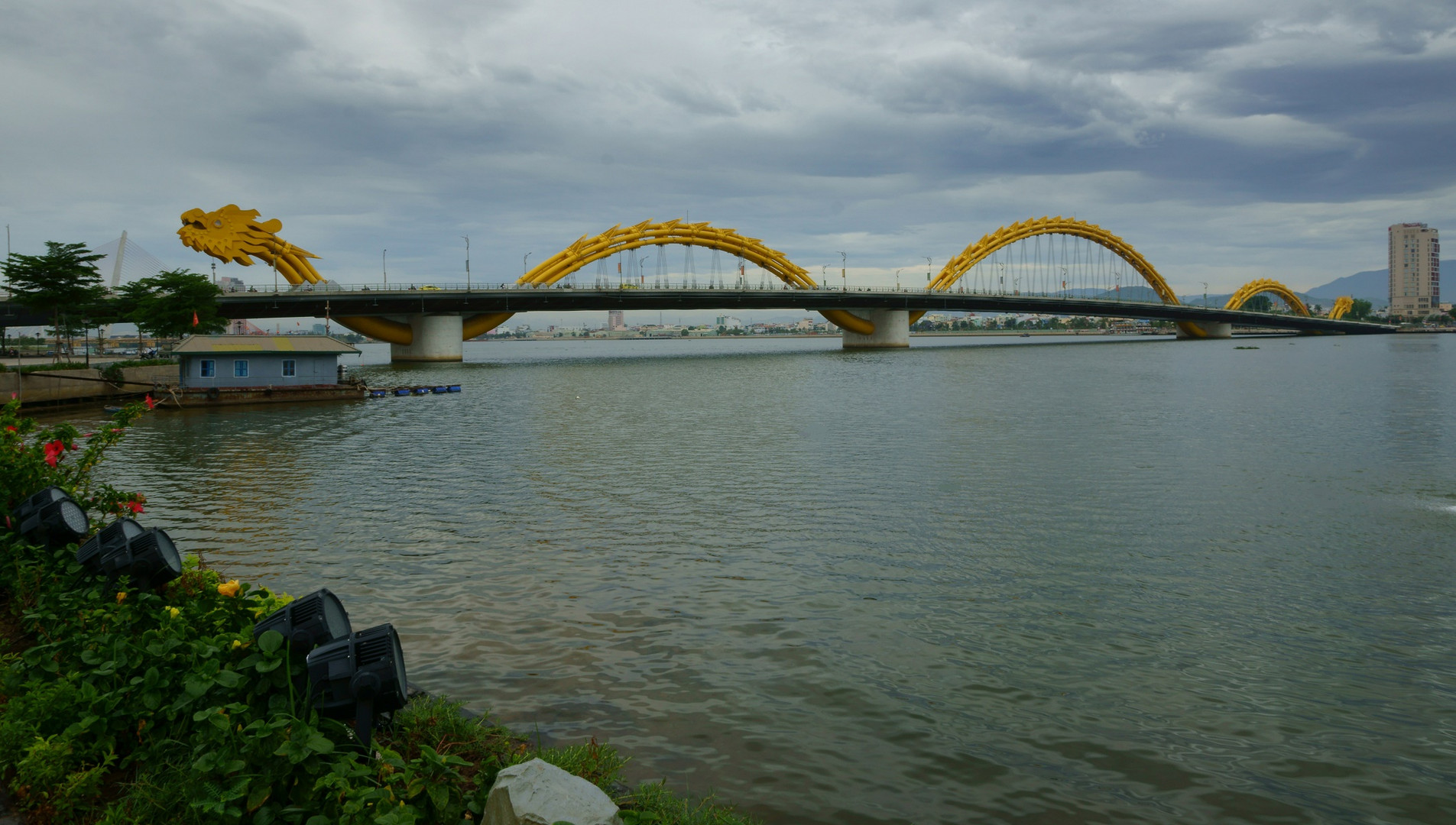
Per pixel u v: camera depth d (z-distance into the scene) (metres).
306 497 28.78
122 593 9.96
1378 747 11.78
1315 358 148.50
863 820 9.64
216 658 7.69
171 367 77.25
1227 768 11.14
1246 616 16.98
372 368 129.50
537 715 12.11
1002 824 9.67
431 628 15.75
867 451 39.72
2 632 10.33
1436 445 41.69
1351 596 18.33
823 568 20.08
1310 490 30.16
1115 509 26.86
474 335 157.62
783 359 157.25
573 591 18.06
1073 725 12.21
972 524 24.67
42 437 14.68
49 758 6.93
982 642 15.39
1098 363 133.12
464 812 7.30
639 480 32.09
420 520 25.11
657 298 152.00
